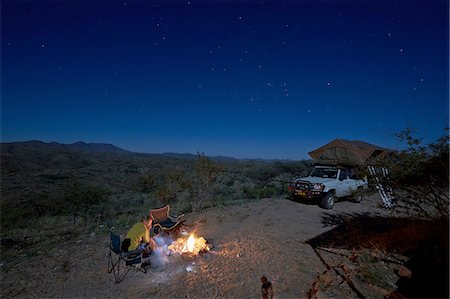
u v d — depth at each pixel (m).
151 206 12.98
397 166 5.01
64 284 5.10
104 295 4.64
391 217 8.34
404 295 3.93
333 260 5.45
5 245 7.90
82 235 8.45
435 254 4.69
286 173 22.80
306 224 8.52
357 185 11.61
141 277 5.22
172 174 13.09
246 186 17.58
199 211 10.93
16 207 12.61
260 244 6.68
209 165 12.34
